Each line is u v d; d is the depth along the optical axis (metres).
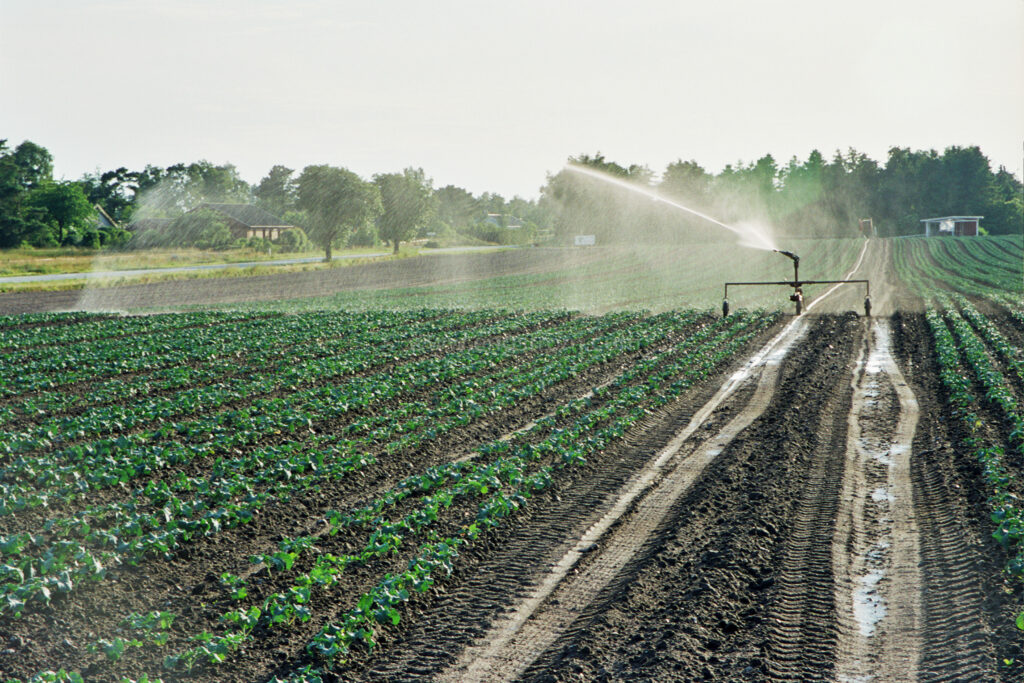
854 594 10.37
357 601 10.38
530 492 14.27
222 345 32.44
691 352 29.47
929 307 43.84
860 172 182.75
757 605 9.99
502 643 9.38
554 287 65.88
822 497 13.77
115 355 29.95
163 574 11.26
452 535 12.32
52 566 10.77
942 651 8.86
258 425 18.69
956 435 17.02
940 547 11.57
